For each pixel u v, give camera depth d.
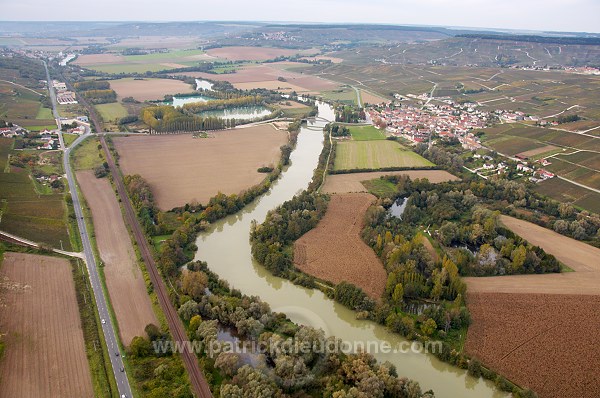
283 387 125.50
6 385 123.88
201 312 155.25
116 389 125.00
